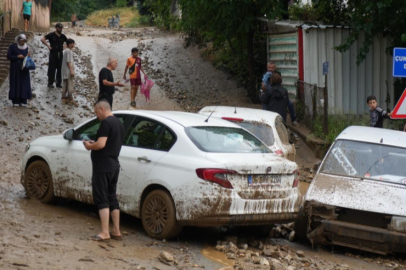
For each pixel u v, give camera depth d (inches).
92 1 2647.6
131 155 330.6
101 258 269.6
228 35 795.4
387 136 389.7
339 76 724.7
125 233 323.6
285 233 367.2
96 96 770.2
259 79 842.8
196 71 903.7
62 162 360.8
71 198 358.9
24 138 581.3
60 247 278.4
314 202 328.2
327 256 325.1
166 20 1094.4
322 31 716.7
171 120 331.9
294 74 756.0
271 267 274.5
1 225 309.3
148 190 323.6
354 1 666.8
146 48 1021.2
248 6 759.1
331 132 614.5
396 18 642.2
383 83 740.7
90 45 1051.3
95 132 353.4
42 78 819.4
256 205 308.8
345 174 356.5
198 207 300.0
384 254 318.0
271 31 792.3
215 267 277.6
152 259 280.7
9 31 1011.3
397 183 345.1
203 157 307.3
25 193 398.6
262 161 315.6
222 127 339.9
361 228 315.6
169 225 309.1
